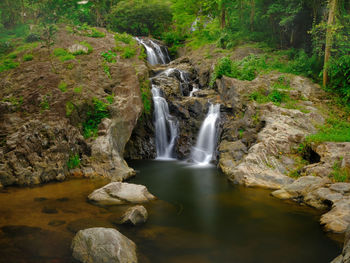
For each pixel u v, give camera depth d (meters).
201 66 22.23
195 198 9.42
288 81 16.77
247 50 22.06
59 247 5.50
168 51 30.45
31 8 25.23
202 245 6.15
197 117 16.70
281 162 11.41
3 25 23.14
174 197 9.48
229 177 11.71
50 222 6.64
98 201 8.18
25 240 5.71
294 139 12.09
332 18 15.93
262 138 12.55
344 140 11.53
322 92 16.27
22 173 9.77
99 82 14.57
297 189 9.44
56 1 25.06
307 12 20.41
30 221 6.64
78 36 19.67
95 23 33.81
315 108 14.77
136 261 5.24
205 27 31.52
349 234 4.77
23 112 11.72
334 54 17.62
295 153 11.82
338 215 7.32
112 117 13.20
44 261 5.03
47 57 15.91
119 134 13.16
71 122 12.09
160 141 17.09
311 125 13.30
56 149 10.74
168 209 8.25
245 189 10.43
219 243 6.27
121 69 15.73
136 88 14.84
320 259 5.70
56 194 8.77
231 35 24.64
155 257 5.53
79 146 11.62
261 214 8.08
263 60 19.52
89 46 17.55
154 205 8.50
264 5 23.47
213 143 15.81
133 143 16.27
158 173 12.84
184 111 16.86
